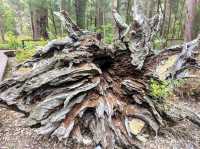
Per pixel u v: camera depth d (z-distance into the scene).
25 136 5.46
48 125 4.75
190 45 6.78
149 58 5.88
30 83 5.11
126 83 5.38
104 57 5.56
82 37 5.73
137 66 5.31
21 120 6.12
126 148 4.91
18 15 35.38
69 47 5.72
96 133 4.91
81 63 5.29
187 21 13.03
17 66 6.61
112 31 15.16
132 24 5.59
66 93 4.98
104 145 4.75
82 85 5.10
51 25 24.48
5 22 30.58
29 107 5.18
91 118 5.16
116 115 5.24
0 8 30.02
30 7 20.31
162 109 5.53
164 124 5.52
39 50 6.18
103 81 5.46
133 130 5.44
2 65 10.50
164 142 5.42
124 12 24.83
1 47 17.16
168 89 6.50
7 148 5.01
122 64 5.58
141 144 5.15
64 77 5.04
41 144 5.20
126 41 5.41
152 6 21.69
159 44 14.18
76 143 5.19
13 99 5.15
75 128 5.02
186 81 8.00
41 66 5.36
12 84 5.31
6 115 6.43
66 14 5.93
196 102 7.51
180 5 24.84
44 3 19.56
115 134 4.91
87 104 5.07
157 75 5.84
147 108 5.44
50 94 5.12
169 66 7.03
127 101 5.52
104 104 5.10
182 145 5.36
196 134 5.81
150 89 5.52
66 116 4.91
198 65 6.74
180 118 5.53
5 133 5.55
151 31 5.79
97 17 24.28
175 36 24.28
